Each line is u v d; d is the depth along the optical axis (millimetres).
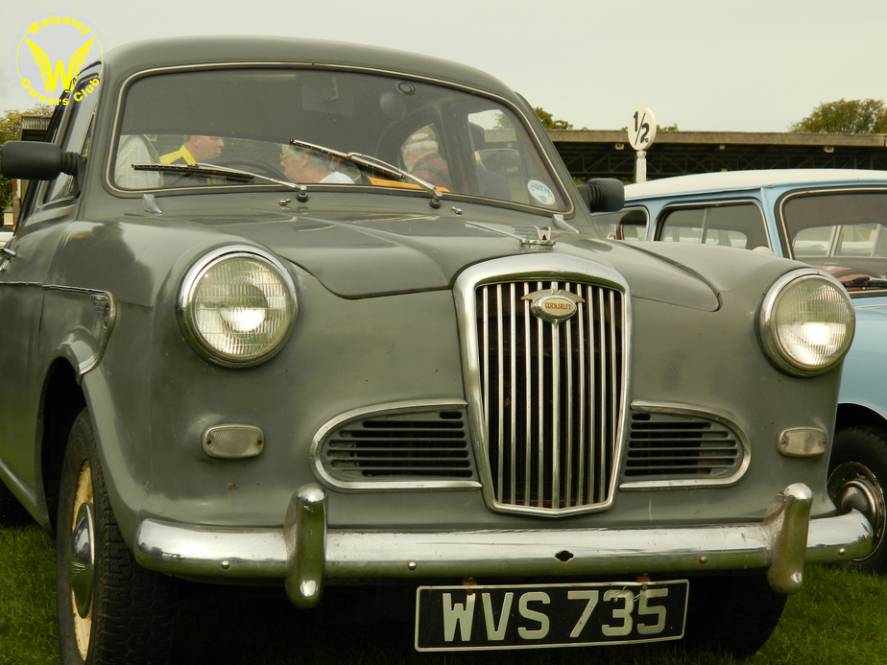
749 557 2637
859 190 5082
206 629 3498
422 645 2521
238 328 2402
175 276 2439
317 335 2494
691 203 5578
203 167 3457
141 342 2533
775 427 2803
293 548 2363
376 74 3912
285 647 3375
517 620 2555
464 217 3578
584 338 2631
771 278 2830
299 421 2473
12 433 3723
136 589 2625
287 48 3857
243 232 2846
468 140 3932
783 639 3551
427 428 2533
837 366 2869
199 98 3631
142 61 3658
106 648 2668
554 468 2584
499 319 2572
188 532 2369
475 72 4191
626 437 2648
